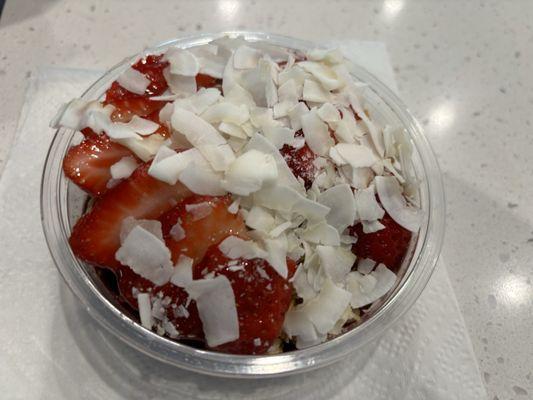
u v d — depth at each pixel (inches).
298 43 5.8
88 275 4.2
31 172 5.4
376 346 4.9
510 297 5.6
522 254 5.9
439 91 7.1
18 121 5.8
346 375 4.8
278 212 4.3
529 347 5.3
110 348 4.7
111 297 4.2
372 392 4.7
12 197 5.3
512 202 6.2
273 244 4.1
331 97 4.9
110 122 4.3
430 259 4.6
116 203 4.1
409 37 7.5
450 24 7.8
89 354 4.6
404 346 4.9
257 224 4.2
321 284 4.3
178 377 4.6
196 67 4.7
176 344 3.9
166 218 4.1
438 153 6.5
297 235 4.4
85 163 4.2
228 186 4.1
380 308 4.4
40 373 4.5
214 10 7.3
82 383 4.5
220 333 3.9
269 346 4.1
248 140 4.5
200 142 4.3
